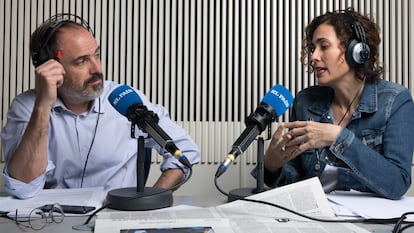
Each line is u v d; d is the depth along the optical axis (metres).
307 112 1.50
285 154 1.22
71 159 1.43
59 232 0.78
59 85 1.24
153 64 2.11
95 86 1.35
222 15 2.12
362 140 1.33
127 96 1.03
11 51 2.07
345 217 0.89
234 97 2.12
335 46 1.31
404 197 1.14
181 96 2.12
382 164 1.13
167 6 2.10
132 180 1.50
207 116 2.14
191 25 2.12
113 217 0.85
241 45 2.12
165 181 1.36
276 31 2.13
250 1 2.11
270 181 1.32
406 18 2.13
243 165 2.09
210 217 0.85
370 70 1.37
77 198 1.05
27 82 2.08
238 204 0.96
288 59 2.13
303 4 2.12
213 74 2.14
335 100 1.46
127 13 2.10
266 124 1.05
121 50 2.09
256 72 2.12
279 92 1.08
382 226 0.83
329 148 1.16
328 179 1.37
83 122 1.45
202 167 2.12
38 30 1.33
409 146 1.23
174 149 0.97
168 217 0.85
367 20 1.38
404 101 1.31
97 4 2.09
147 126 0.99
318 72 1.36
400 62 2.13
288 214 0.88
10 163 1.14
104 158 1.45
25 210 0.91
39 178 1.13
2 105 2.07
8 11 2.07
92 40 1.34
